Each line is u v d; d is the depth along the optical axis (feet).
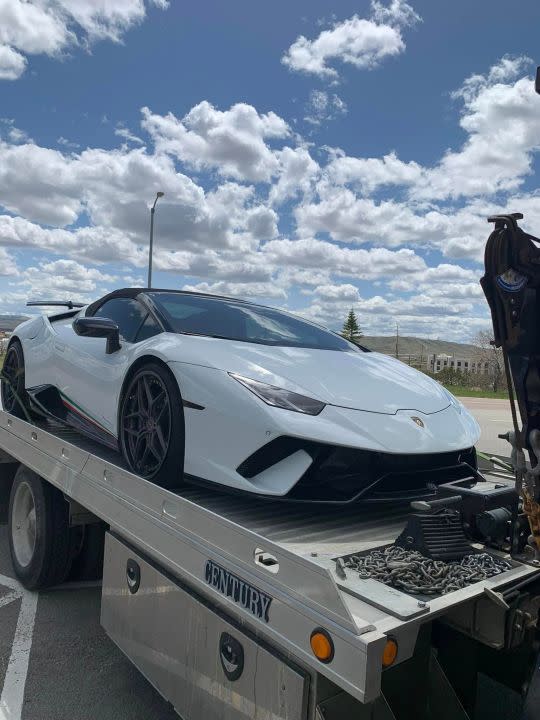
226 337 10.18
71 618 10.92
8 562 13.56
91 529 11.51
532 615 5.68
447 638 5.92
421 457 7.96
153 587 7.23
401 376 9.90
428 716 5.63
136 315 11.41
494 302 4.89
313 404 7.88
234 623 5.81
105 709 8.32
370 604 5.02
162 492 7.08
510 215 4.69
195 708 6.29
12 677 9.00
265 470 7.75
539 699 5.11
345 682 4.43
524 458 5.00
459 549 6.19
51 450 10.77
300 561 4.97
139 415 9.57
